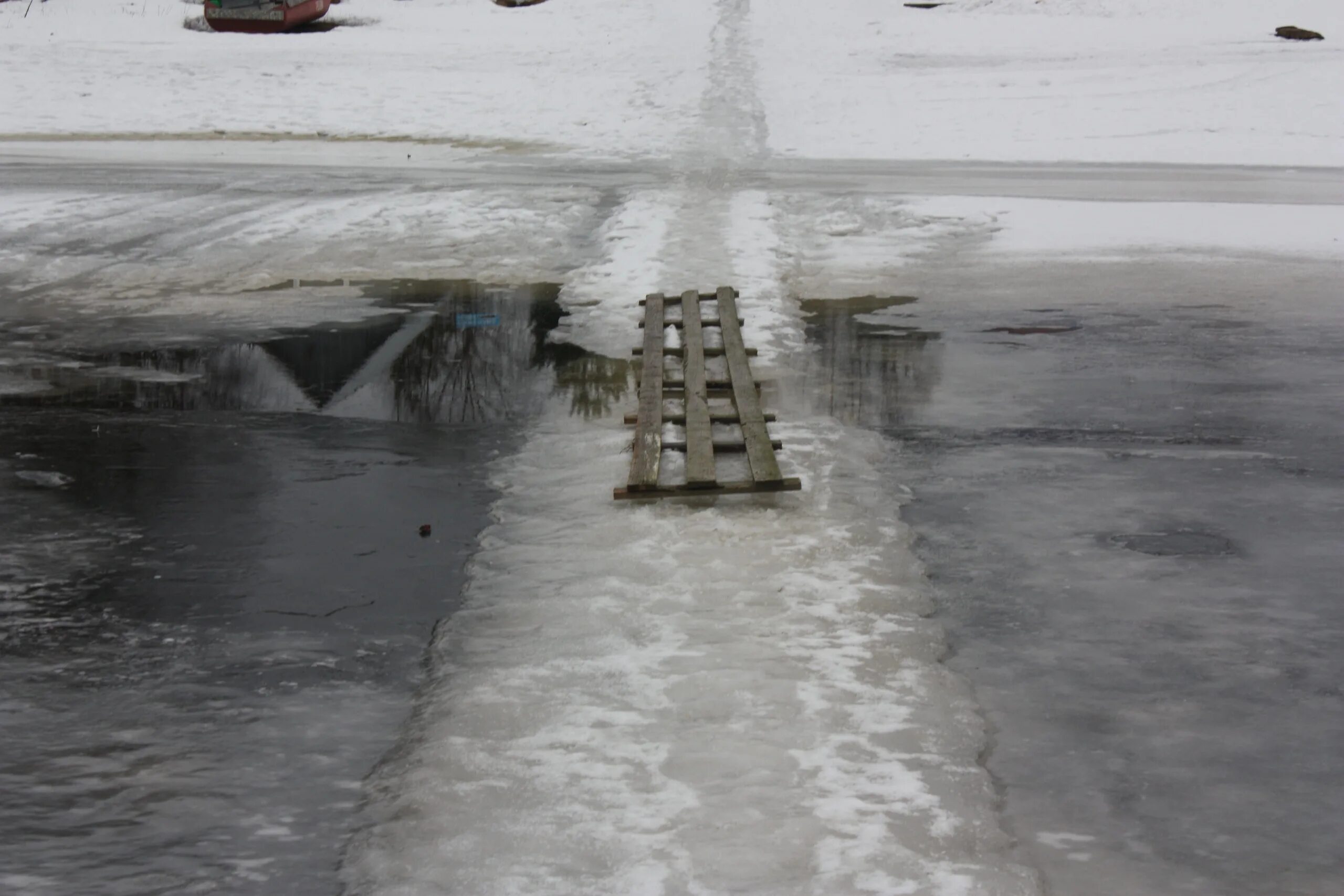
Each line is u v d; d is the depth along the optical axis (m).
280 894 4.33
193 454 8.96
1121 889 4.34
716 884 4.28
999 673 5.82
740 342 11.69
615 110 30.30
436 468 8.68
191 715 5.45
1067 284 15.07
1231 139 26.80
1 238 17.20
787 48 36.03
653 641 6.00
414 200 19.86
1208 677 5.79
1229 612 6.46
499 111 30.39
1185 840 4.61
